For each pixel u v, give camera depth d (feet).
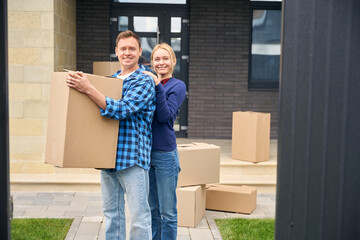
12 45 18.03
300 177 5.09
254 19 25.09
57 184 17.69
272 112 25.13
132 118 8.57
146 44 24.85
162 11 24.63
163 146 10.04
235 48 24.66
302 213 5.11
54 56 18.29
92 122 8.03
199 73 24.70
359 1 4.91
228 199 15.26
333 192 5.10
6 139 5.06
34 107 18.31
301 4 4.94
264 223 14.01
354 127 5.04
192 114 24.89
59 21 19.24
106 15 24.11
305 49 4.98
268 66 25.38
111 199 9.37
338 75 4.99
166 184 10.21
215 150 14.24
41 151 18.54
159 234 10.77
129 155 8.46
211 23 24.50
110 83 8.27
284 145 5.07
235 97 24.91
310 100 5.02
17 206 15.79
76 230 13.47
